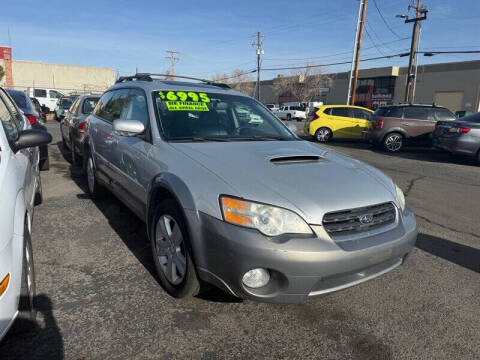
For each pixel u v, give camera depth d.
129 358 2.19
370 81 54.84
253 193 2.35
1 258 1.86
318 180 2.62
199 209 2.42
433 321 2.70
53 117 24.53
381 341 2.46
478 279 3.38
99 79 54.97
